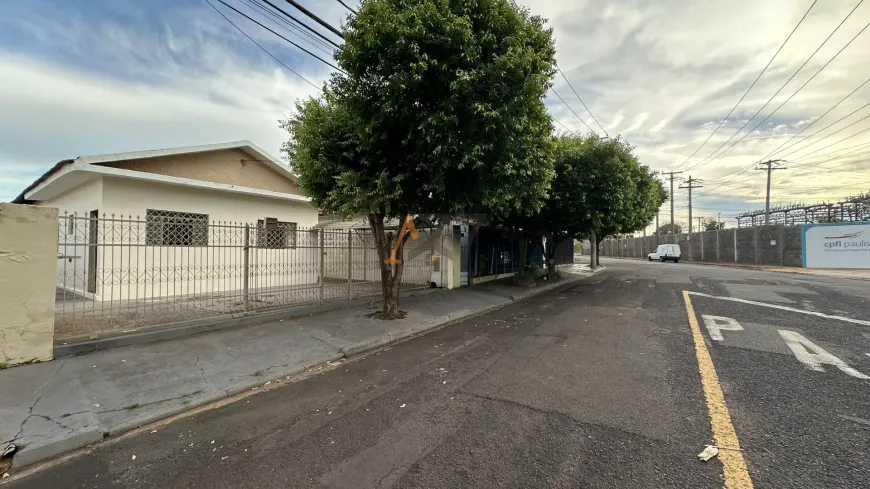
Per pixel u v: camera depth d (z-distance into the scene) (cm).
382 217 851
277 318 814
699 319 824
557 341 670
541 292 1384
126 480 295
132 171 962
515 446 325
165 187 1077
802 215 3303
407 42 610
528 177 836
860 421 364
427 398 434
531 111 725
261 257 1228
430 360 585
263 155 1295
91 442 354
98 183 977
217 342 640
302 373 550
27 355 505
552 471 289
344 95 718
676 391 438
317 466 303
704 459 302
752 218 4091
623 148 1577
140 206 1026
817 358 552
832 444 323
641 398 420
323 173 763
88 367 507
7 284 491
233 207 1243
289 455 321
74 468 314
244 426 381
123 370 504
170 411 414
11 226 493
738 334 691
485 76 630
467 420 375
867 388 442
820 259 2480
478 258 1588
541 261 2409
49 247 525
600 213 1437
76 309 818
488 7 659
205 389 466
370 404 423
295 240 990
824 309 924
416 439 341
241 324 752
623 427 355
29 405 399
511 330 773
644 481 276
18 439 338
